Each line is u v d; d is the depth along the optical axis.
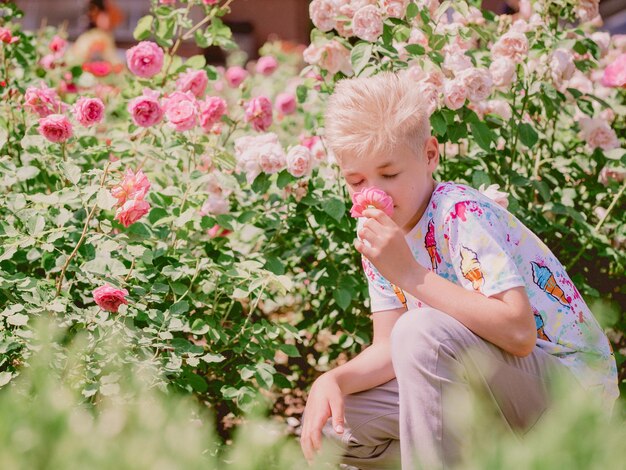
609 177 3.21
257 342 2.76
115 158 3.26
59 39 4.12
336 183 3.10
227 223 2.81
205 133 3.33
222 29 3.55
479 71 2.79
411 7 2.87
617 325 3.24
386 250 1.84
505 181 3.13
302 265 3.23
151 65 3.14
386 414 2.08
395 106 1.92
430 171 2.06
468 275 1.88
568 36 3.27
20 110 3.45
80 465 0.86
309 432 1.95
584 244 3.17
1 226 2.44
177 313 2.49
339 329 3.23
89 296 2.73
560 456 0.84
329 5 2.97
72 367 2.22
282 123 4.58
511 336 1.80
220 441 2.51
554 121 3.39
